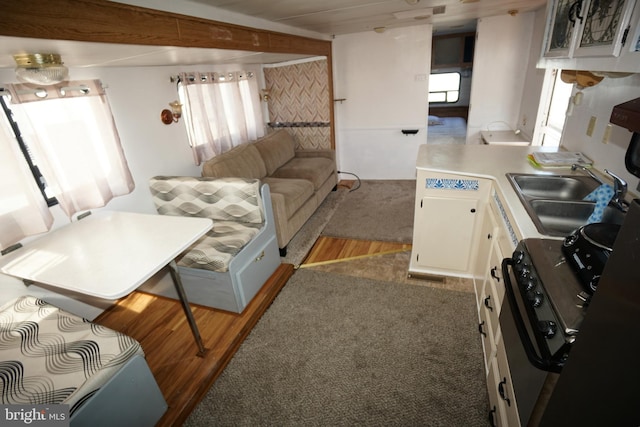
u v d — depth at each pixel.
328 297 2.29
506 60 3.79
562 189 1.80
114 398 1.28
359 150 4.66
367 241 3.03
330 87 4.00
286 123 4.36
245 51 2.15
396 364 1.73
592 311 0.56
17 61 1.26
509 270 1.26
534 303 0.96
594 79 1.69
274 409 1.55
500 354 1.32
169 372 1.75
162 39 1.42
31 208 1.68
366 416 1.48
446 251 2.31
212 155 3.12
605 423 0.52
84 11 1.06
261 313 2.17
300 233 3.24
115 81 2.23
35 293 1.87
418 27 3.84
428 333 1.92
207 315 2.16
